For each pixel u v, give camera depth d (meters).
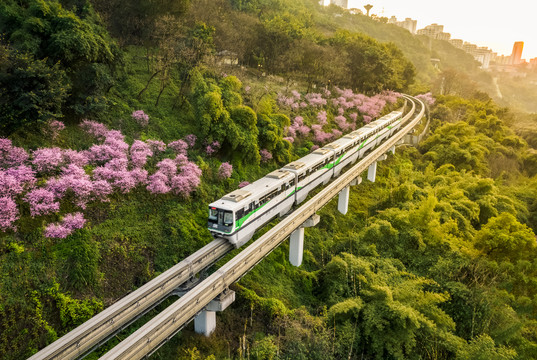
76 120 25.72
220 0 56.91
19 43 24.11
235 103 33.59
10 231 17.48
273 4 79.31
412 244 28.44
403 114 66.38
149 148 26.34
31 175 19.19
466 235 30.62
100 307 17.30
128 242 20.70
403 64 87.00
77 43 24.62
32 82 21.44
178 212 24.08
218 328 19.50
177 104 33.25
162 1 39.41
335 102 52.06
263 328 20.39
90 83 26.12
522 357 19.48
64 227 18.59
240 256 19.44
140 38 40.62
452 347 19.12
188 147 29.34
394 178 45.75
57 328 16.16
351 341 18.78
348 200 38.50
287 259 27.58
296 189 28.53
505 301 22.84
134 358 13.66
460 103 77.00
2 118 20.62
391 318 19.59
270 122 35.12
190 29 41.47
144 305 16.55
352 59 61.53
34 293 16.23
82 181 20.05
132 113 29.50
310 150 40.59
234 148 30.86
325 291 24.88
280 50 54.47
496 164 54.16
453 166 47.00
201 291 16.58
